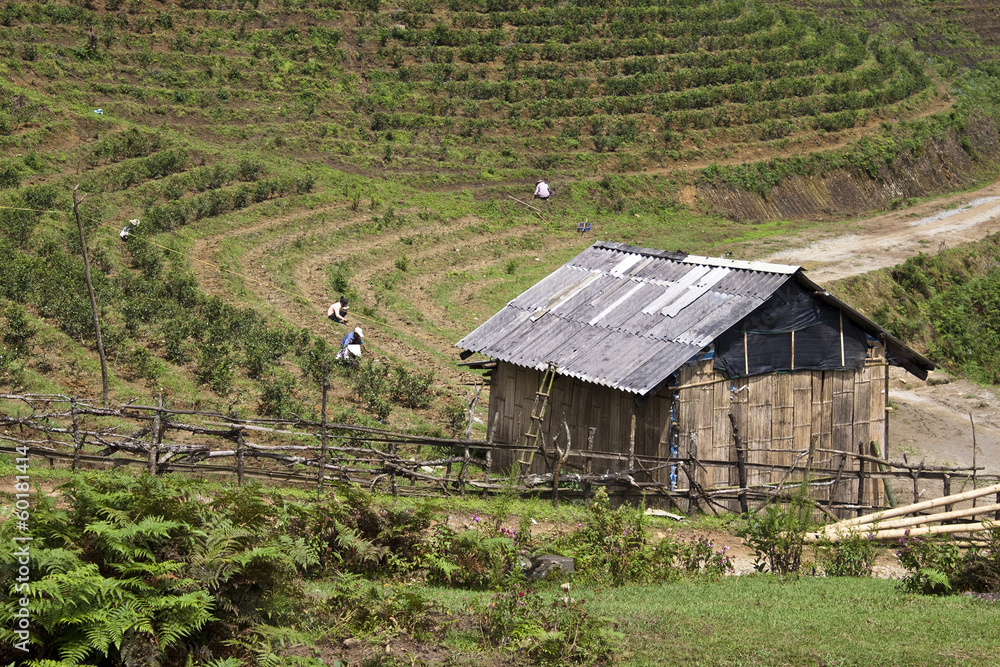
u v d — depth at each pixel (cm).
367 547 1153
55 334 2589
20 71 4950
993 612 1087
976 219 5778
